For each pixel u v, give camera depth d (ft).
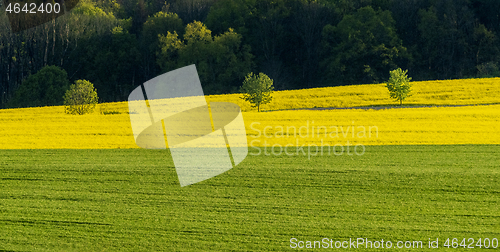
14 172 68.03
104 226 48.55
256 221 49.21
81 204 54.95
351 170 65.46
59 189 60.49
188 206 53.78
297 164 69.46
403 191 57.21
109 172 67.15
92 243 44.86
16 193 59.16
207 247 43.50
